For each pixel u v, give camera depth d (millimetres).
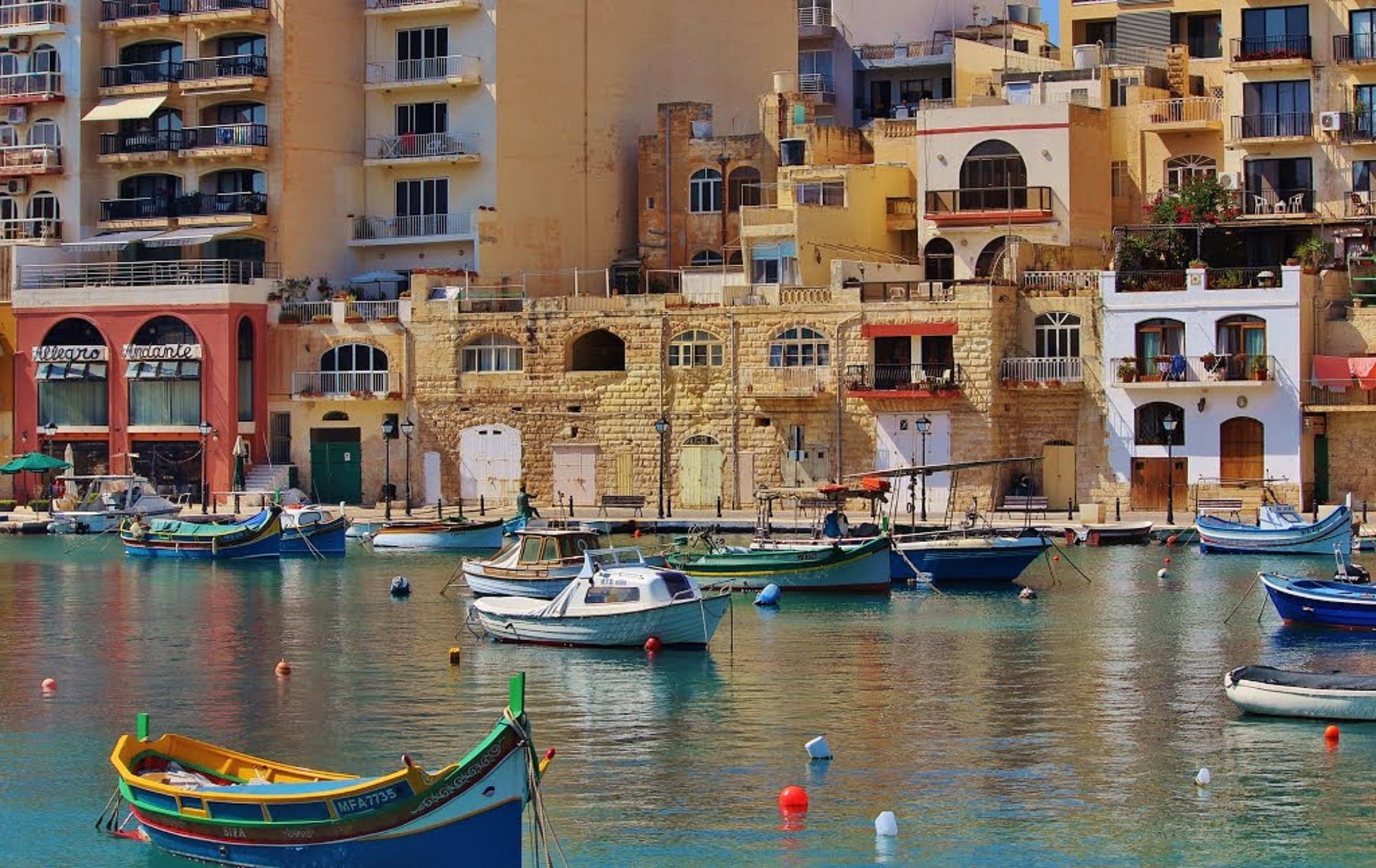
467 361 126312
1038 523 108062
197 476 129250
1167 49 136000
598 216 137375
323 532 106125
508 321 125125
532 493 124938
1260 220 118625
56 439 132125
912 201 128625
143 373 129625
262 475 128875
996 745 58938
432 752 58938
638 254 137875
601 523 111312
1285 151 120625
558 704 64562
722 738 59875
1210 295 112375
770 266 124250
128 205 137125
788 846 49969
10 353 134375
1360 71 118312
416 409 127250
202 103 137000
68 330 132125
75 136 138125
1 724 63344
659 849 49750
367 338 128250
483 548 109312
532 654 73375
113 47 138750
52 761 58562
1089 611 82688
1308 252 115062
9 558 106938
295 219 134375
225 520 114125
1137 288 114375
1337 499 112188
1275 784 54562
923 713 62969
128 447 130375
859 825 51500
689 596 73875
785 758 57594
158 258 137000
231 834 46594
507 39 133125
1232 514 108750
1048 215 122688
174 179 138375
